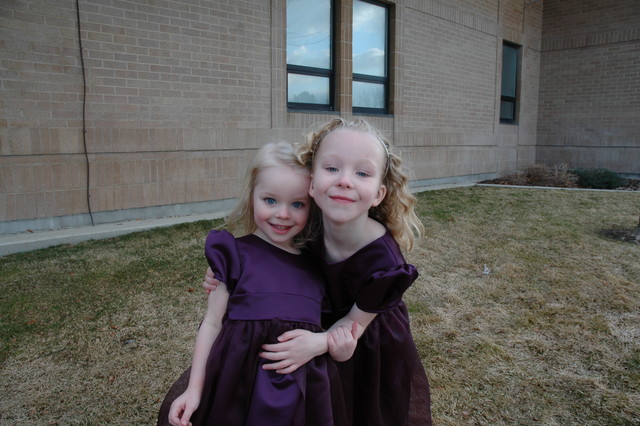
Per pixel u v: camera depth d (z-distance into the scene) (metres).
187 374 1.76
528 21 13.59
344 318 1.46
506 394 2.66
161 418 1.61
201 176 6.85
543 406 2.55
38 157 5.49
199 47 6.61
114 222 6.12
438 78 10.61
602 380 2.80
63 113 5.60
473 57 11.55
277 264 1.47
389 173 1.49
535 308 3.83
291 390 1.32
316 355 1.37
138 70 6.10
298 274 1.47
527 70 13.87
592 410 2.52
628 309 3.80
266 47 7.32
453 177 11.47
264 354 1.34
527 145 14.25
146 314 3.54
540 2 14.05
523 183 11.50
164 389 2.66
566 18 13.84
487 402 2.59
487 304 3.92
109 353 3.01
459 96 11.26
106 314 3.52
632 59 12.93
